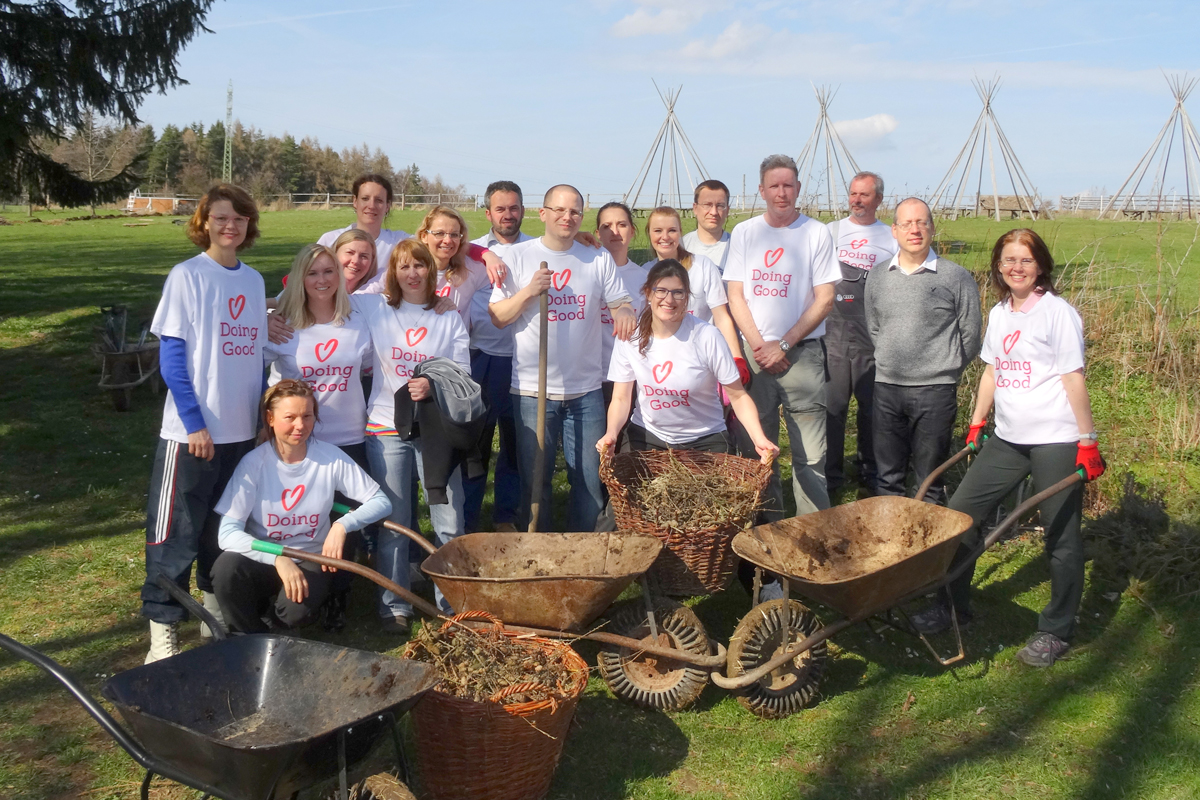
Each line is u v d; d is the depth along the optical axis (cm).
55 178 1312
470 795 320
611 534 397
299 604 394
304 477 402
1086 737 386
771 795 348
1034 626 488
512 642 349
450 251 521
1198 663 443
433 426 427
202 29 1234
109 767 354
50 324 1195
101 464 724
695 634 392
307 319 436
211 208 402
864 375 666
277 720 301
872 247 660
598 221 573
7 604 489
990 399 471
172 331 392
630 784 352
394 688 287
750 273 537
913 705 412
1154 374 838
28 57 1127
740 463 452
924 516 424
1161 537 542
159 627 404
